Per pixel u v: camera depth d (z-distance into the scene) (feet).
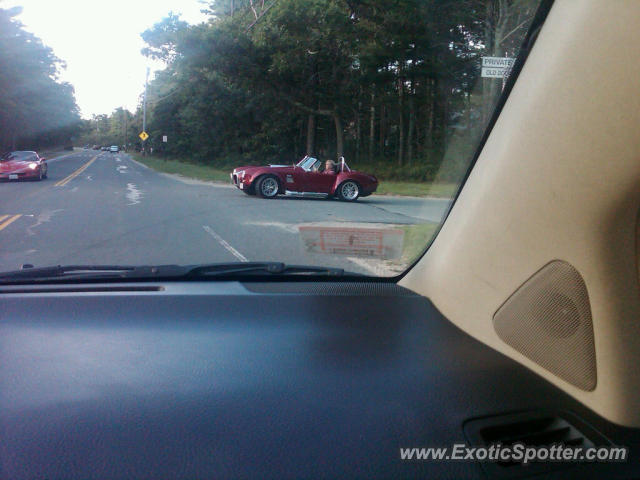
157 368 7.06
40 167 81.05
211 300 9.70
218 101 144.77
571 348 6.57
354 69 91.56
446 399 6.49
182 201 51.85
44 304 9.36
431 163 64.34
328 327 8.54
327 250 11.03
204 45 98.63
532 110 7.22
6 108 183.21
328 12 85.30
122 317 8.83
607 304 6.32
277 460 5.31
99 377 6.78
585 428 6.04
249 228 33.78
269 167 56.54
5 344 7.72
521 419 6.15
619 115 6.05
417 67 72.08
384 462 5.39
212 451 5.39
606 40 6.18
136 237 30.25
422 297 9.93
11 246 27.30
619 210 6.25
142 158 211.00
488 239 8.01
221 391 6.50
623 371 6.18
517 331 7.32
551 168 6.86
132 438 5.52
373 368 7.19
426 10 44.91
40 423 5.73
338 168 58.44
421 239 13.67
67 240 29.12
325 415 6.07
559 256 6.76
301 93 102.32
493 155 8.13
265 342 7.96
